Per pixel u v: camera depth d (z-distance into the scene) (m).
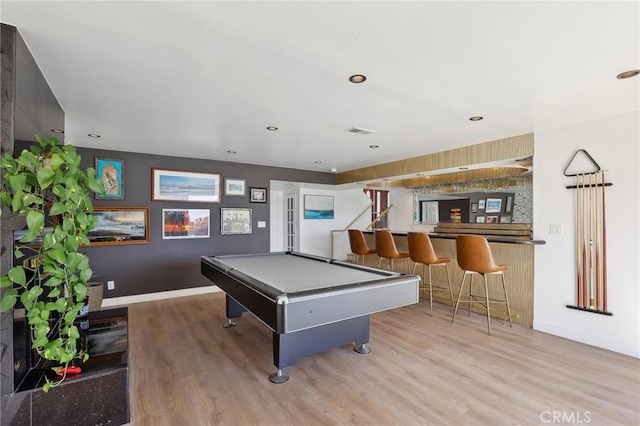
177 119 3.07
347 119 3.08
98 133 3.57
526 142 3.61
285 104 2.68
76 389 1.70
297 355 2.54
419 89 2.36
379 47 1.77
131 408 2.08
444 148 4.34
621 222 2.92
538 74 2.09
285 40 1.70
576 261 3.22
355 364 2.71
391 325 3.67
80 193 1.58
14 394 1.53
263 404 2.14
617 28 1.56
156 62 1.94
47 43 1.70
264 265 3.47
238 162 5.46
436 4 1.39
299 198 6.95
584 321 3.16
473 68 2.02
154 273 4.75
